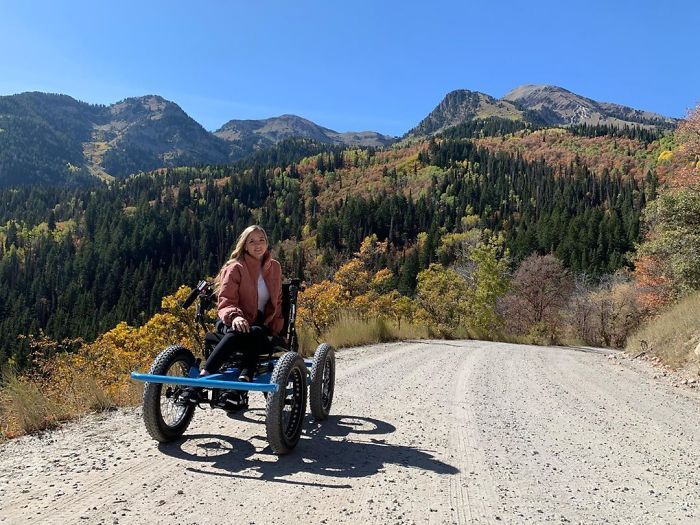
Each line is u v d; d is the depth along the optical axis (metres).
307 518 2.96
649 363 12.78
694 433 5.71
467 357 12.55
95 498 3.15
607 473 4.12
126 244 163.88
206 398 4.16
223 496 3.22
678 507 3.45
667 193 20.69
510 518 3.12
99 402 5.61
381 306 23.92
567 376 10.16
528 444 4.84
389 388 7.36
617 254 92.69
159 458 3.91
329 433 4.80
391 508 3.16
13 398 4.92
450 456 4.30
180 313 18.91
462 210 180.75
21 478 3.48
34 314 126.75
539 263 49.81
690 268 20.08
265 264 4.57
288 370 3.97
